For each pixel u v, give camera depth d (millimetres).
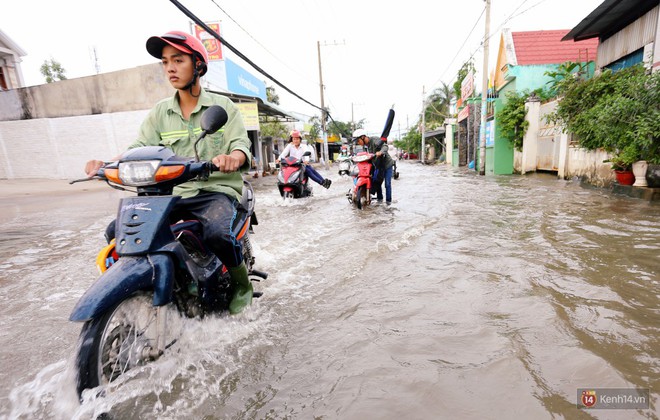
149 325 1851
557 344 1954
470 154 21625
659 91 6211
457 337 2082
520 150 14328
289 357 1981
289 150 8703
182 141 2422
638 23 9305
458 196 7945
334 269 3410
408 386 1679
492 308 2420
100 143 15750
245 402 1642
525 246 3779
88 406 1516
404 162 41062
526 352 1893
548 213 5430
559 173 11023
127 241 1749
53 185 13758
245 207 2705
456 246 3922
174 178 1849
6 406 1672
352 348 2031
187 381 1788
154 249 1767
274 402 1635
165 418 1542
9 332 2412
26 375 1938
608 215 5062
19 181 15484
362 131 7074
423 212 6105
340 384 1726
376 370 1813
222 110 1981
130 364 1785
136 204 1825
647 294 2525
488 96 18109
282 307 2625
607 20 10109
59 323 2543
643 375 1673
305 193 8906
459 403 1555
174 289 1948
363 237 4578
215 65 15148
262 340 2164
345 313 2479
